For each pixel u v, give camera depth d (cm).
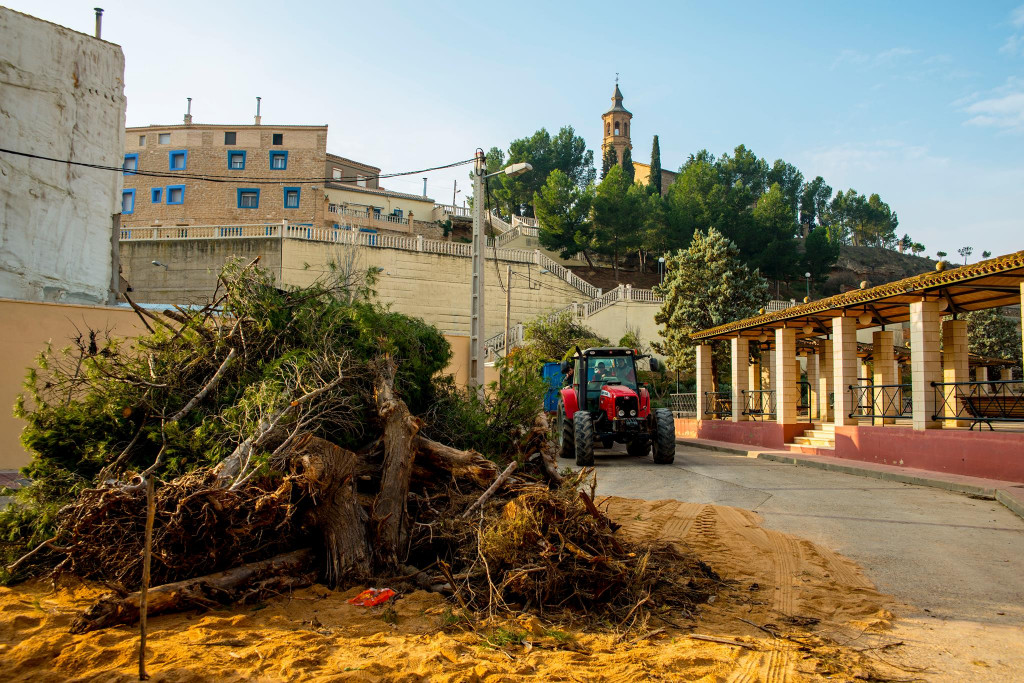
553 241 5109
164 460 575
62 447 580
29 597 480
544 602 487
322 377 672
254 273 768
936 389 1277
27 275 1599
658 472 1291
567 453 1573
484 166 1680
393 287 3497
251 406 589
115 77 1877
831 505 912
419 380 801
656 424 1433
